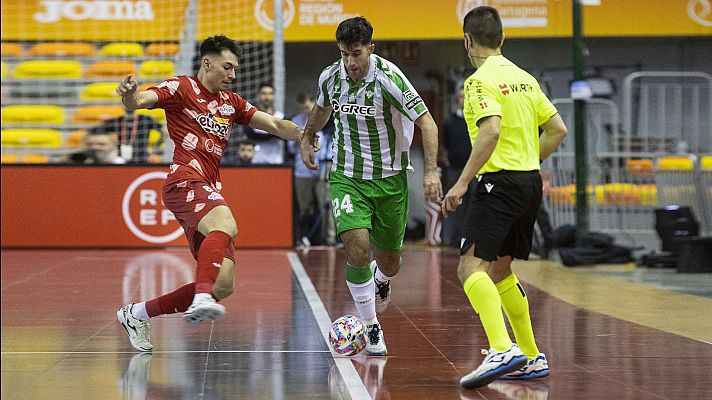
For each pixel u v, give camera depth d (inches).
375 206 704.4
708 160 1695.4
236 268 1330.0
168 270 1299.2
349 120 690.8
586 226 1491.1
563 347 742.5
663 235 1466.5
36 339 764.0
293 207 1681.8
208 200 666.8
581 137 1497.3
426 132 679.1
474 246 607.2
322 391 579.2
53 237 1673.2
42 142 1873.8
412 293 1075.3
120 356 691.4
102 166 1681.8
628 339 778.8
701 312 938.7
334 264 1391.5
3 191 1672.0
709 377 626.8
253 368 649.6
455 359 687.1
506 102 612.4
